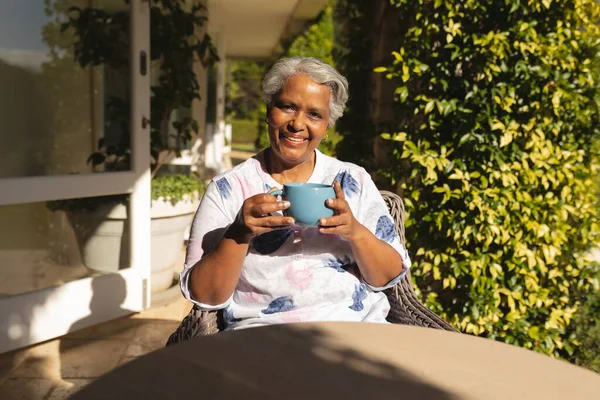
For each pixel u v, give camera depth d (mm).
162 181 3883
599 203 2934
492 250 2900
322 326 1255
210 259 1494
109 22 3400
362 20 3922
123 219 3451
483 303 2838
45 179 3002
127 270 3469
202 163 6492
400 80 2906
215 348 1115
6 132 2975
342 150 4051
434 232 2920
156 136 4094
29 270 3041
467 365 1083
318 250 1652
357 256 1581
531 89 2707
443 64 2768
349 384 984
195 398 917
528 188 2809
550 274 2881
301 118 1629
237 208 1680
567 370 1078
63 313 3135
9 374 2660
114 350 2979
